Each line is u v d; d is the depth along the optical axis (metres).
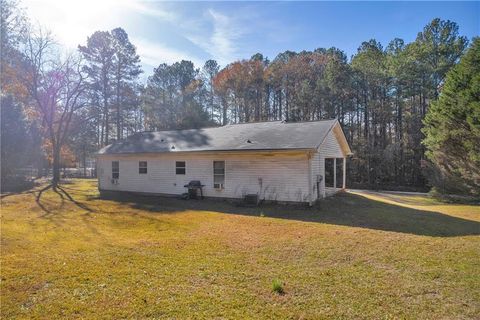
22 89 22.67
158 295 4.12
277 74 36.53
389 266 5.28
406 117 29.50
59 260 5.58
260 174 13.04
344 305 3.82
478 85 14.97
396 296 4.08
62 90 24.39
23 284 4.48
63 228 8.44
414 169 27.72
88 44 30.28
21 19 21.47
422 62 28.80
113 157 17.84
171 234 7.75
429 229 8.27
